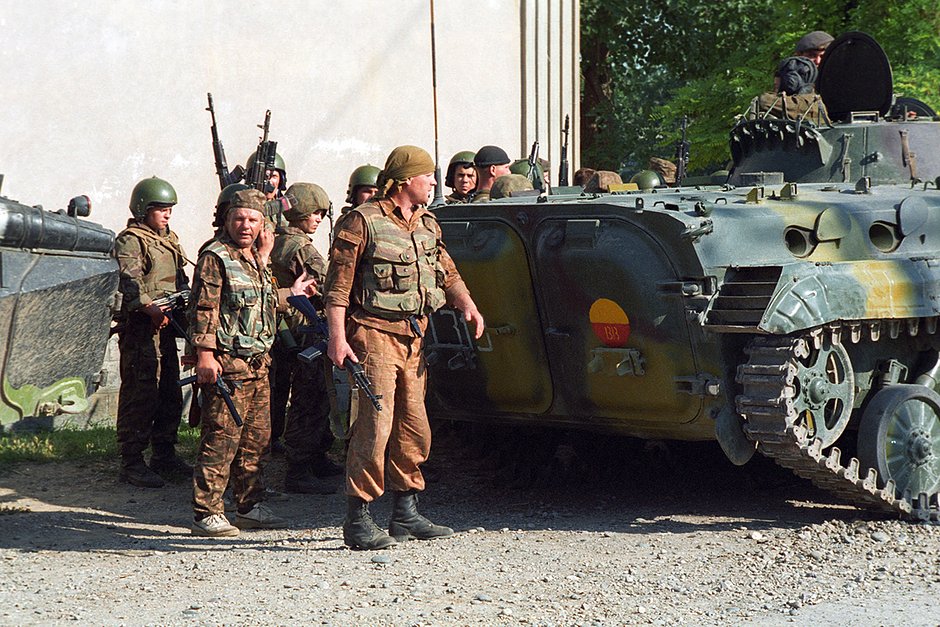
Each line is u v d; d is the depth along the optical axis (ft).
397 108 44.27
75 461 30.37
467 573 19.58
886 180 28.99
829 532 22.31
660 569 19.77
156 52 37.86
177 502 26.63
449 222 24.86
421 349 21.89
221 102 39.42
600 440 28.04
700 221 21.63
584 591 18.35
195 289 22.38
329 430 28.96
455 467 30.01
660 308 21.97
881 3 59.93
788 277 21.26
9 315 15.02
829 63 31.76
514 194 27.66
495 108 48.16
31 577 19.49
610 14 90.12
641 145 94.38
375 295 20.97
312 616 16.93
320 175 42.16
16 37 35.09
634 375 22.76
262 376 23.25
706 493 26.71
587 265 22.63
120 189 37.29
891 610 17.20
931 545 21.27
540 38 49.90
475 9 47.03
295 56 41.19
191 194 38.88
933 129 30.40
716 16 91.15
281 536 23.12
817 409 22.18
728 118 63.67
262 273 22.99
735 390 22.22
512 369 24.75
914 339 24.97
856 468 22.65
